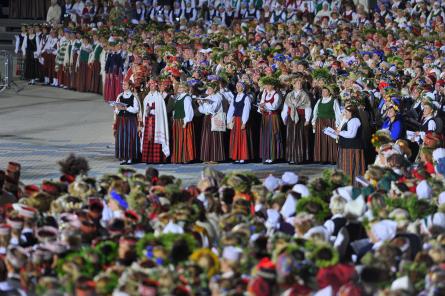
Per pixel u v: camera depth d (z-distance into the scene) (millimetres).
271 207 23016
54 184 23859
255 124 41875
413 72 48031
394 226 20703
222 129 41281
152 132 40656
